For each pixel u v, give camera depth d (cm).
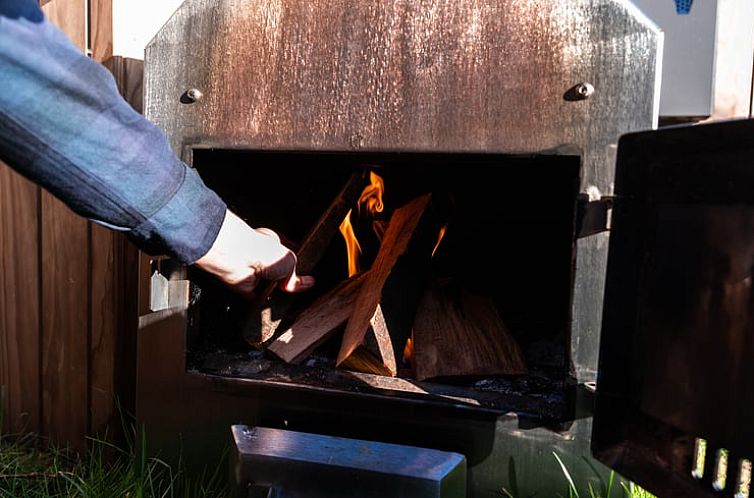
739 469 73
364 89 107
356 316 120
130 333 140
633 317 85
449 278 137
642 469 84
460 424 104
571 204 130
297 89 110
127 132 76
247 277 99
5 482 127
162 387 120
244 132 113
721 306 75
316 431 111
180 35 115
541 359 124
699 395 77
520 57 100
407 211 130
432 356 116
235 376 116
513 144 101
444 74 103
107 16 135
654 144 82
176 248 85
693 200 78
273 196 137
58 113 70
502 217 136
